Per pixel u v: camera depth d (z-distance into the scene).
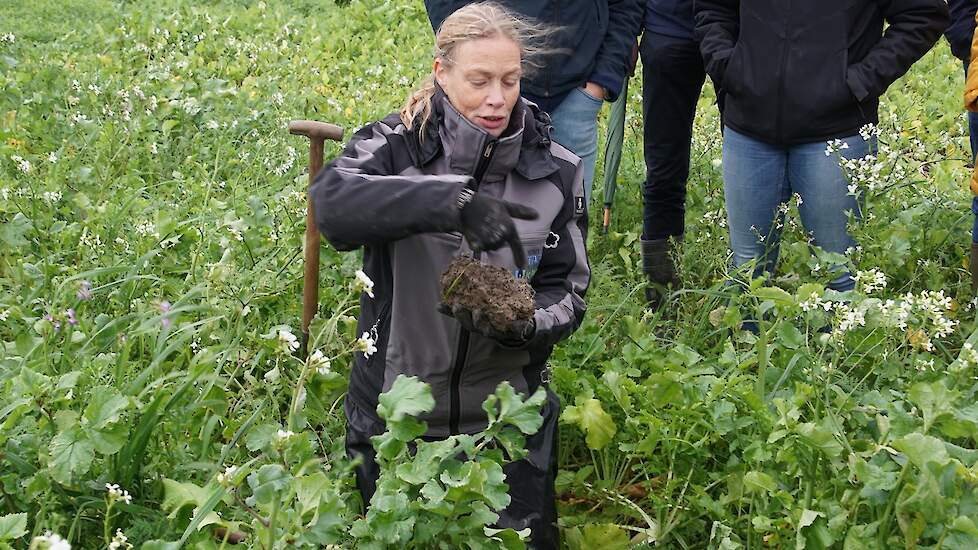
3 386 2.95
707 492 3.35
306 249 3.56
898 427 2.63
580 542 3.19
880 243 4.46
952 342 4.29
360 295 2.92
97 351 3.34
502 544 2.40
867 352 3.28
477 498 2.30
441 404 2.79
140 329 3.18
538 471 2.83
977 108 4.49
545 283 2.83
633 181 6.09
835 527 2.63
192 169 6.09
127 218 4.78
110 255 4.24
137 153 6.08
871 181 4.04
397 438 2.33
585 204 2.90
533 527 2.81
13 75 7.75
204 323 3.30
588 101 4.13
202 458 2.97
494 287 2.53
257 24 11.71
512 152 2.71
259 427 2.64
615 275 4.93
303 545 2.29
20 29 10.63
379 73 9.58
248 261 4.22
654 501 3.22
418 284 2.71
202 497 2.57
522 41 2.97
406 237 2.54
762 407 3.06
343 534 2.50
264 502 2.23
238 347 3.35
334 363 3.58
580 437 3.67
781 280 4.36
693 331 4.23
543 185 2.79
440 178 2.42
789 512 2.84
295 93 8.12
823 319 3.37
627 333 3.89
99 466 2.84
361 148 2.73
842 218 4.20
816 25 3.96
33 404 2.69
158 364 3.01
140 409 2.90
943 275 4.91
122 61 9.22
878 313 3.21
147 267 4.17
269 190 5.57
